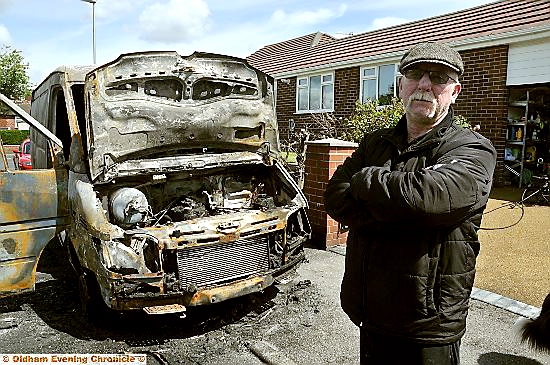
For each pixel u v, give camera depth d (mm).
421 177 2102
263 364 3918
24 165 8344
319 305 5086
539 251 6672
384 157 2541
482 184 2176
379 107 12633
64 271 6223
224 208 5441
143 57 5000
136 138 4973
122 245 4223
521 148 11492
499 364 3869
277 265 4832
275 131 5848
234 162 5449
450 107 2471
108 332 4516
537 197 9859
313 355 4035
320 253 6934
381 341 2445
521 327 4109
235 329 4551
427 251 2244
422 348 2314
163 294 4109
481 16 13508
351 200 2465
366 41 17016
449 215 2105
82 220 4441
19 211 4512
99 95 4781
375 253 2396
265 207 5449
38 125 4750
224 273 4523
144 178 5094
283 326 4602
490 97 11727
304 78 17938
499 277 5789
